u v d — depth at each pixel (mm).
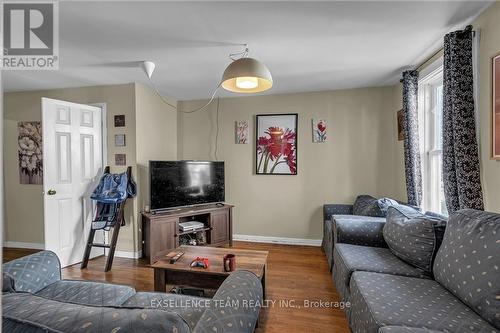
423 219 1972
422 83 2871
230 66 1903
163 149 4105
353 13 1895
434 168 2842
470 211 1656
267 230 4188
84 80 3344
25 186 3787
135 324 751
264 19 1962
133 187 3393
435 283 1680
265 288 2363
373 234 2492
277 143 4117
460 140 1950
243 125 4246
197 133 4434
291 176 4086
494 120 1769
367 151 3811
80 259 3314
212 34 2182
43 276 1657
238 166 4281
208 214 3773
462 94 1955
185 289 2303
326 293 2504
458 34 1962
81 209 3328
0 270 644
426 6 1817
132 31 2119
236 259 2240
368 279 1737
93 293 1605
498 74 1735
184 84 3576
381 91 3742
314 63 2838
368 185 3820
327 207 3688
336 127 3910
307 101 4004
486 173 1873
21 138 3781
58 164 3080
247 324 1079
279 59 2721
